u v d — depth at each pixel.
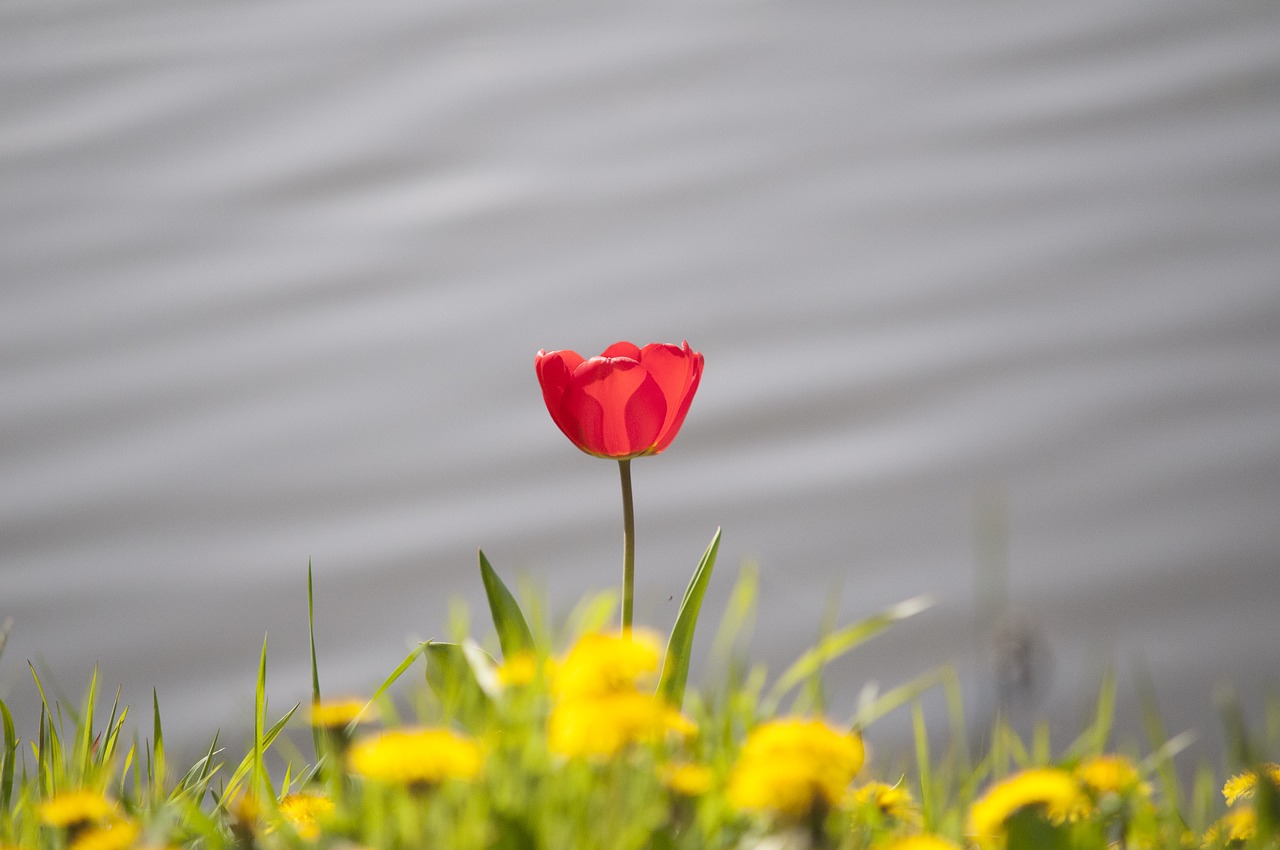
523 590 1.83
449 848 1.59
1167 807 1.74
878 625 1.79
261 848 1.65
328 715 1.71
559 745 1.59
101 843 1.64
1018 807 1.65
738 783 1.59
